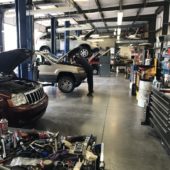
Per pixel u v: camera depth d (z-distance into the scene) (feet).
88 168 5.50
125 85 33.76
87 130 12.78
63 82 25.57
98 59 50.44
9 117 10.79
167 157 9.60
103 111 17.39
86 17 42.01
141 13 45.32
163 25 32.89
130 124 14.10
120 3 32.19
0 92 10.94
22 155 6.22
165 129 10.28
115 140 11.38
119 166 8.75
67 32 40.27
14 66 13.55
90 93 24.40
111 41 71.56
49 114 16.19
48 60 26.00
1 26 29.40
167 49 21.01
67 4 27.50
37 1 28.45
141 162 9.12
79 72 24.90
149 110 13.87
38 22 46.32
